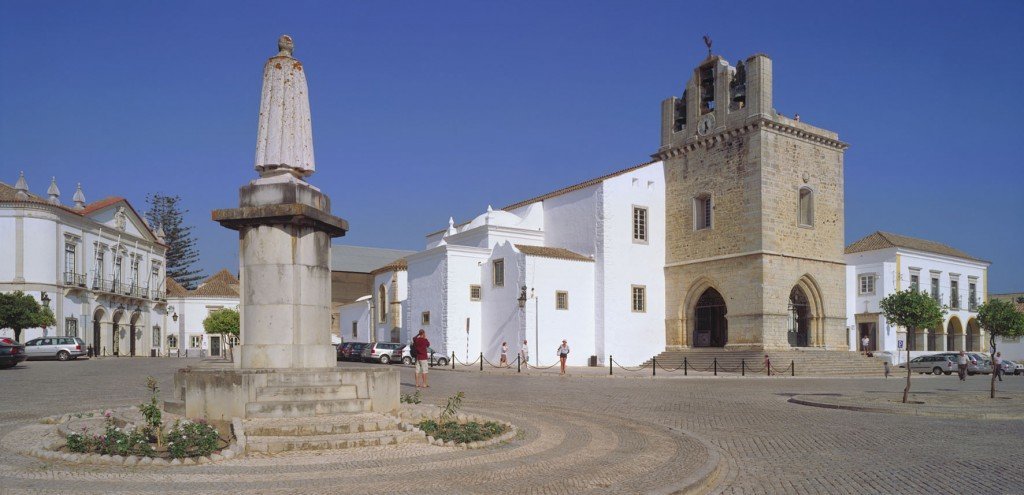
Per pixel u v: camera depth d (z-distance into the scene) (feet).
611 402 67.05
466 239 163.73
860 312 181.47
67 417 44.09
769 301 132.26
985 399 71.00
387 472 30.32
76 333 176.55
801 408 63.82
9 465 30.50
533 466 32.83
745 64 139.44
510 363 139.85
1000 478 33.37
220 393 39.63
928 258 188.96
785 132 138.41
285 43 46.62
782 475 34.14
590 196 149.38
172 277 336.49
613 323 144.46
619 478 30.81
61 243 171.01
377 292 190.19
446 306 146.82
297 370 41.65
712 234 143.33
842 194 147.54
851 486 31.78
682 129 154.30
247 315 43.29
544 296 139.23
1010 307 169.48
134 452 32.40
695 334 151.23
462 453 35.09
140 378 88.89
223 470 30.04
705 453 37.52
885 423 53.31
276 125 45.24
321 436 36.09
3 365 109.60
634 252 148.97
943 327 190.39
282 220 43.06
